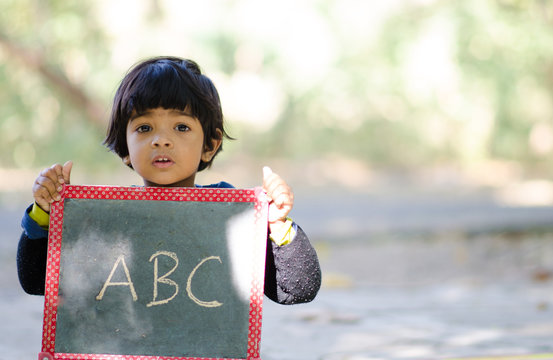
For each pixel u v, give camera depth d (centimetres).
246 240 252
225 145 2066
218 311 249
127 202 255
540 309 542
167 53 1473
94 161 1338
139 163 256
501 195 1873
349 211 1560
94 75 1212
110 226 254
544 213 1453
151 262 252
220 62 1964
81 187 255
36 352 395
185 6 1895
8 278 744
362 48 1850
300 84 1998
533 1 1477
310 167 2270
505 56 1505
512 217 1385
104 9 1343
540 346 405
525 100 1867
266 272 269
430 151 2414
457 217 1412
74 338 249
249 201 254
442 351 395
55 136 1292
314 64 1941
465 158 2392
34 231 260
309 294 265
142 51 1394
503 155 2420
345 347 410
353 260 905
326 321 496
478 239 1080
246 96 2197
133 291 251
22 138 1338
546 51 1450
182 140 256
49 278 252
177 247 252
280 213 254
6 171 1817
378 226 1288
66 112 1265
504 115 2006
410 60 1698
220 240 252
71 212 255
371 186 2088
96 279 252
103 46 1253
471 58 1522
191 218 254
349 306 568
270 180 254
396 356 383
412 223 1325
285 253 261
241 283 250
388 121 2308
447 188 2045
